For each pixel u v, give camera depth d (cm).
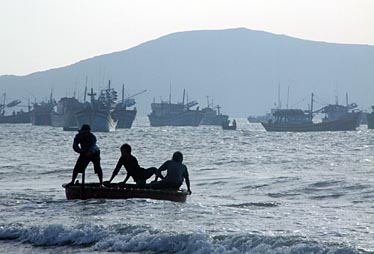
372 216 5347
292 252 3572
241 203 6384
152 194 5947
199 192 7888
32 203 5900
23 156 16588
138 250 3928
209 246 3788
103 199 5922
